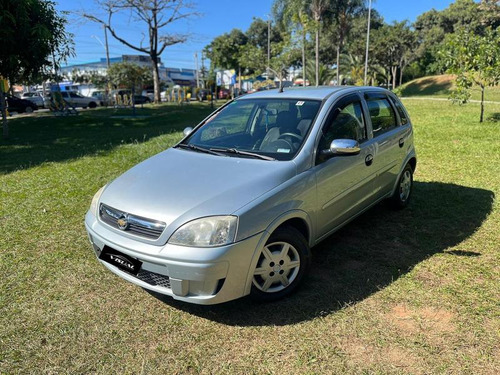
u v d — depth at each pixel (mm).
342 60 40500
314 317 2898
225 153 3520
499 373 2334
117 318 2963
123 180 3324
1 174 7270
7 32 11008
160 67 57875
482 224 4480
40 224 4773
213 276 2602
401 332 2713
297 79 46531
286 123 3631
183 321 2914
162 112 24344
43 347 2666
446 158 7652
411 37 42000
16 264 3797
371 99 4383
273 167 3113
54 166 7836
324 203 3371
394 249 3955
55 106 23266
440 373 2350
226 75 49500
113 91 34094
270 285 3031
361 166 3838
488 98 22234
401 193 4949
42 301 3193
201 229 2607
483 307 2949
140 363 2512
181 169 3266
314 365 2449
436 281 3330
